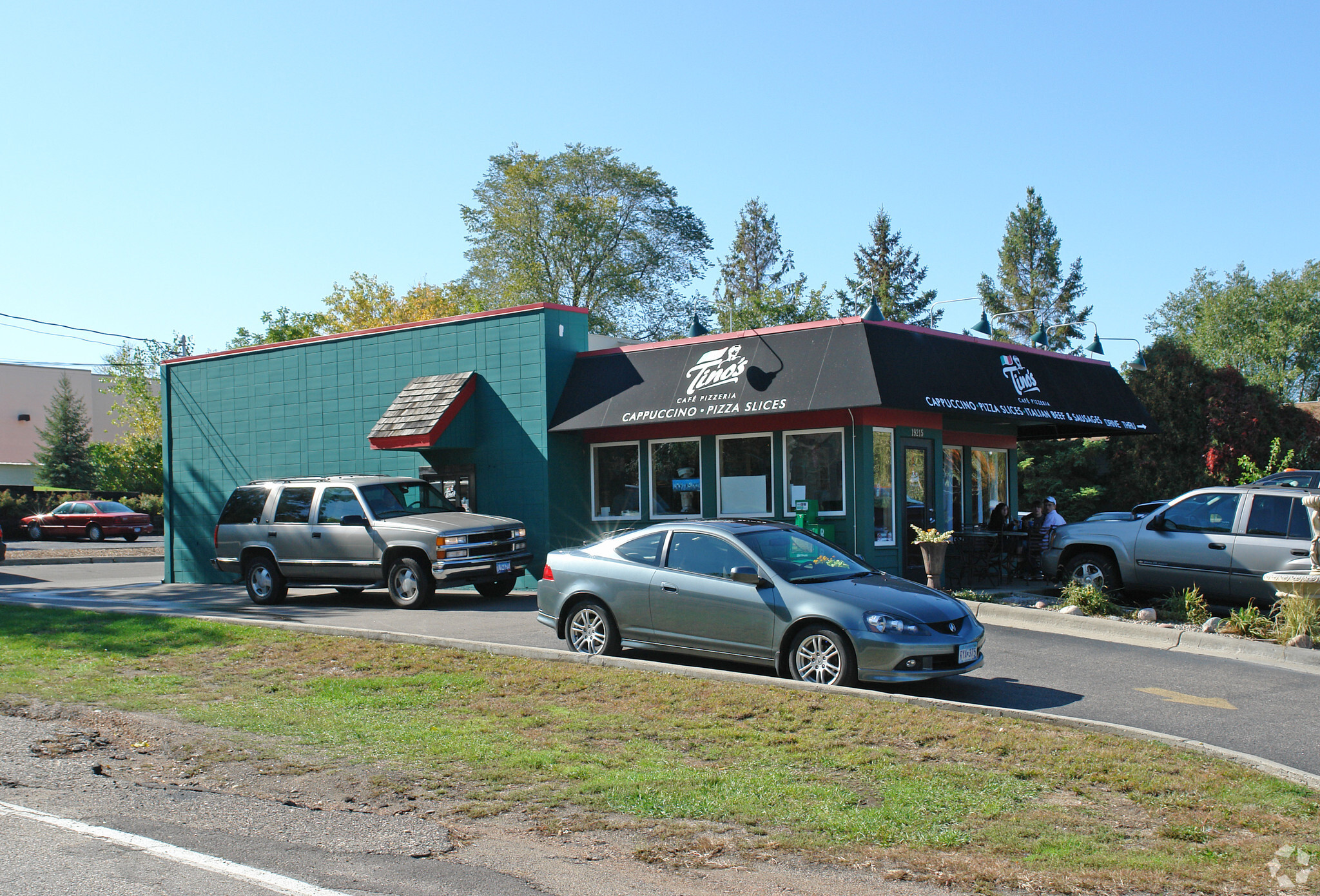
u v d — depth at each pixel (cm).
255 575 1683
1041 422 1888
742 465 1756
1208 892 505
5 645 1209
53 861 538
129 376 5300
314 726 823
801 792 649
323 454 2186
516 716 849
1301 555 1316
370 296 4947
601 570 1080
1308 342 5809
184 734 809
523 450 1898
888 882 516
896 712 832
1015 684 1004
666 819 605
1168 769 702
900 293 6012
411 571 1551
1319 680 1045
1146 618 1333
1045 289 6069
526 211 5028
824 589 955
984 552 1725
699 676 955
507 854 553
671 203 5334
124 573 2773
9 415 6869
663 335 5384
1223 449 2847
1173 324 7006
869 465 1623
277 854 552
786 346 1673
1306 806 632
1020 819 606
